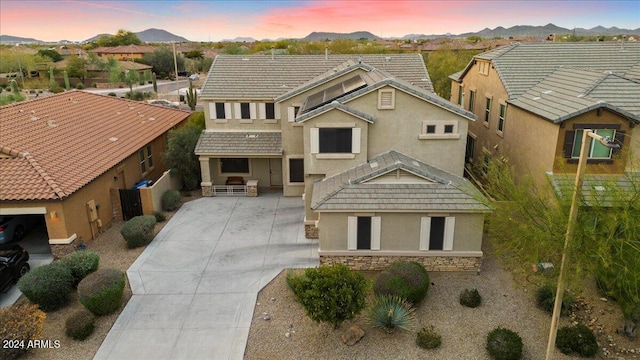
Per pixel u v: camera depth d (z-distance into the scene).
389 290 15.16
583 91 20.00
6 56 93.69
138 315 15.48
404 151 20.31
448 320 14.89
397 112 19.78
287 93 25.09
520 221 14.75
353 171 19.70
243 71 29.89
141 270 18.44
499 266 18.31
